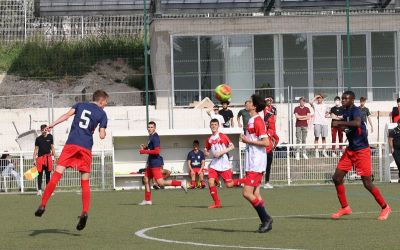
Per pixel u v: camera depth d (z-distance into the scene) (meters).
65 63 74.56
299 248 18.75
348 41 59.91
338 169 26.56
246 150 22.95
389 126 46.62
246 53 64.06
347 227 23.58
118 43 76.88
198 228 24.11
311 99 63.16
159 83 63.28
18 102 67.75
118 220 27.42
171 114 61.03
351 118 26.14
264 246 19.22
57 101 67.38
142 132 46.22
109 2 67.19
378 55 64.38
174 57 63.50
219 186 46.12
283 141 60.47
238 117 47.78
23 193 44.88
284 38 64.19
